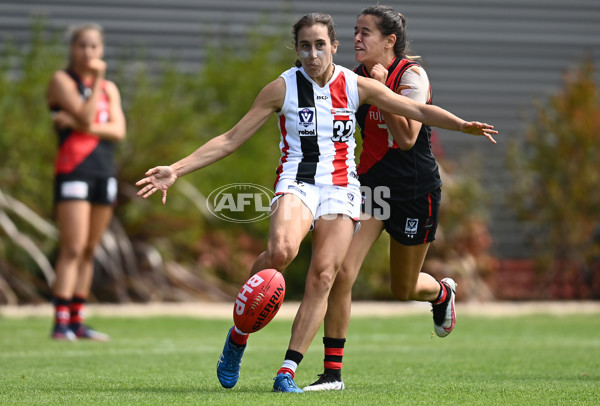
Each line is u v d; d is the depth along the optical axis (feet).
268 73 173.47
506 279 185.88
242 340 61.46
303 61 60.90
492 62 199.41
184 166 60.18
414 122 64.34
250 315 58.39
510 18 200.75
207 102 173.47
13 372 73.56
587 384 66.39
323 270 61.26
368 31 67.67
